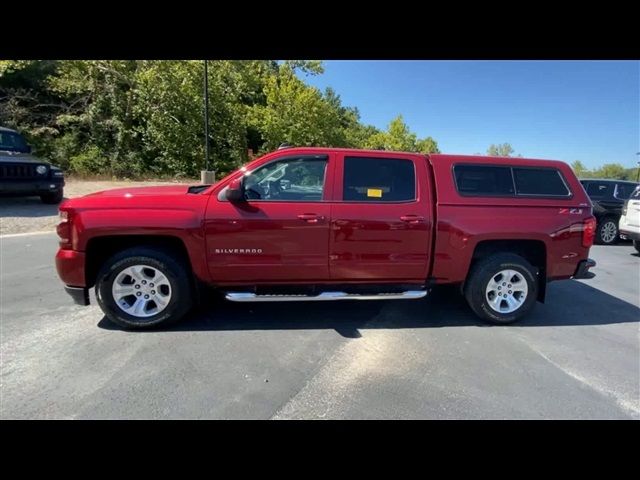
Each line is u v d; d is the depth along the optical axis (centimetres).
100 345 343
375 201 389
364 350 348
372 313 439
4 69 1705
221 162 2288
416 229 392
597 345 374
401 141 4406
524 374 314
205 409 258
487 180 412
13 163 933
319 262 386
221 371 305
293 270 385
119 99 2066
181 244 380
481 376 309
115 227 356
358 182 390
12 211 967
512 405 272
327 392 281
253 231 371
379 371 313
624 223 851
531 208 409
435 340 374
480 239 400
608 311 471
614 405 276
